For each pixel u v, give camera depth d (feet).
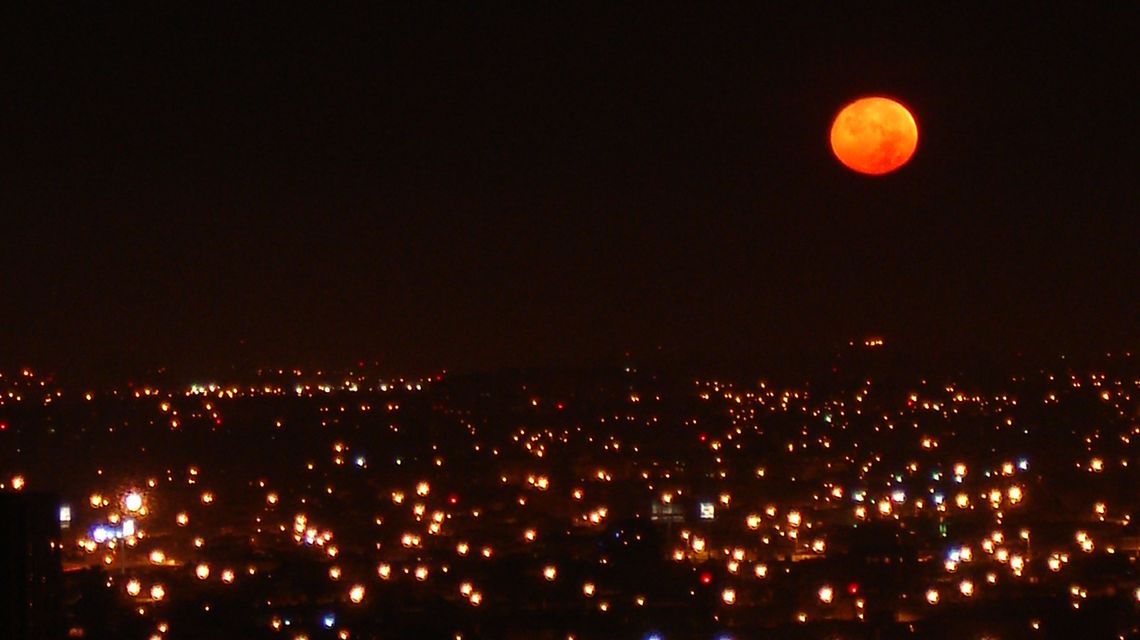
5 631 136.05
